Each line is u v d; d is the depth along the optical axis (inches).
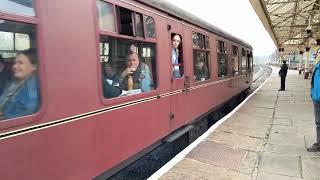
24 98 128.3
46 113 137.3
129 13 205.8
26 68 129.3
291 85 1002.1
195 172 223.6
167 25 264.4
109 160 181.8
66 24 149.3
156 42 243.3
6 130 119.8
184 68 299.9
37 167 132.9
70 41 151.5
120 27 194.1
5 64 121.7
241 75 615.8
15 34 124.7
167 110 262.8
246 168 235.3
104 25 178.2
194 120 336.2
